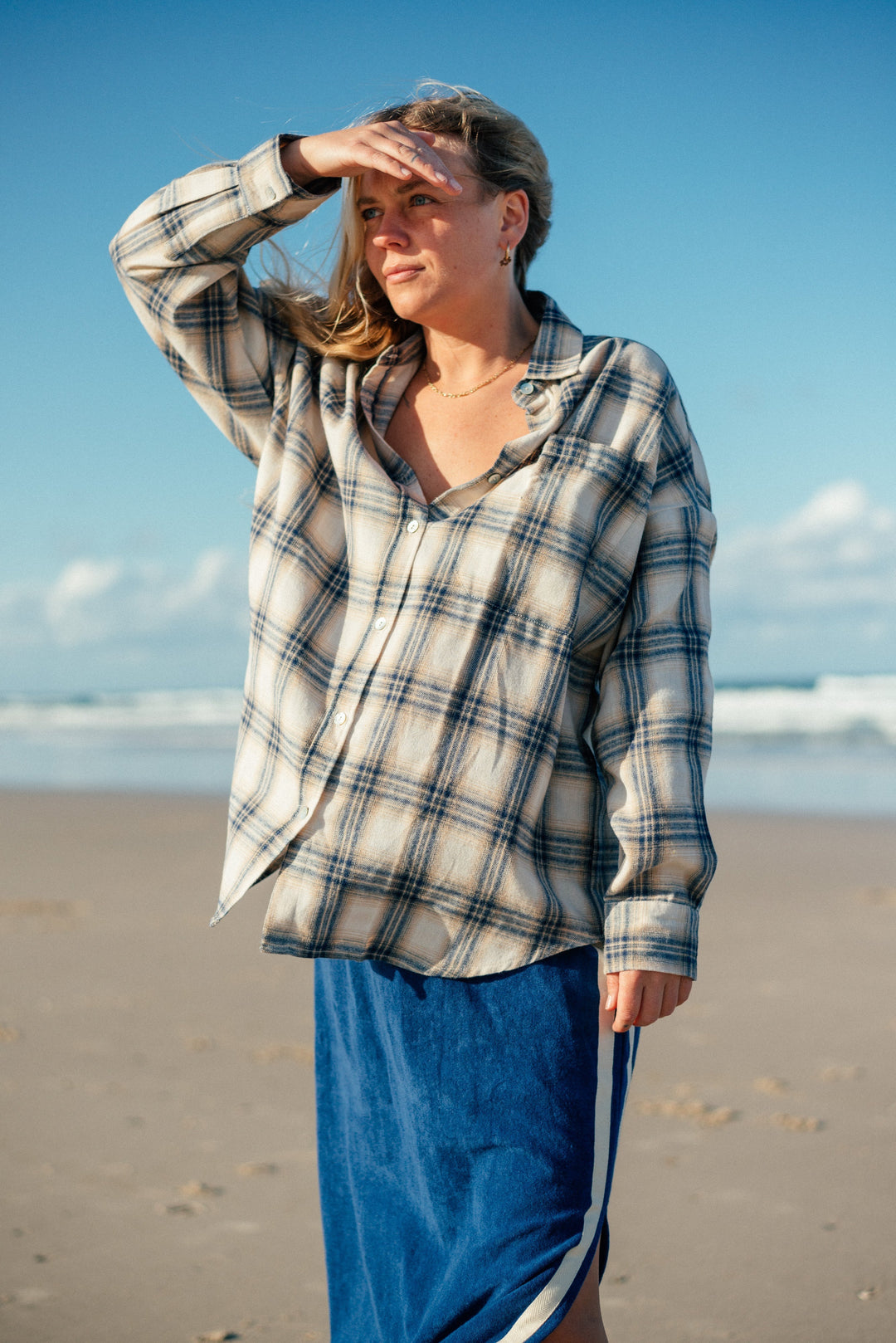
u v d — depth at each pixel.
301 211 1.86
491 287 1.84
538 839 1.66
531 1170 1.57
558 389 1.77
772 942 5.91
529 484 1.69
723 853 9.36
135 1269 2.54
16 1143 3.27
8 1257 2.60
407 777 1.64
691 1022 4.50
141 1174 3.07
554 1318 1.49
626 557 1.72
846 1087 3.71
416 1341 1.57
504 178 1.82
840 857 8.92
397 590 1.70
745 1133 3.34
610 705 1.68
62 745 28.94
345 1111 1.79
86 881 7.89
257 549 1.86
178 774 18.88
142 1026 4.43
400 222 1.79
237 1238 2.71
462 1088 1.62
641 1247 2.66
